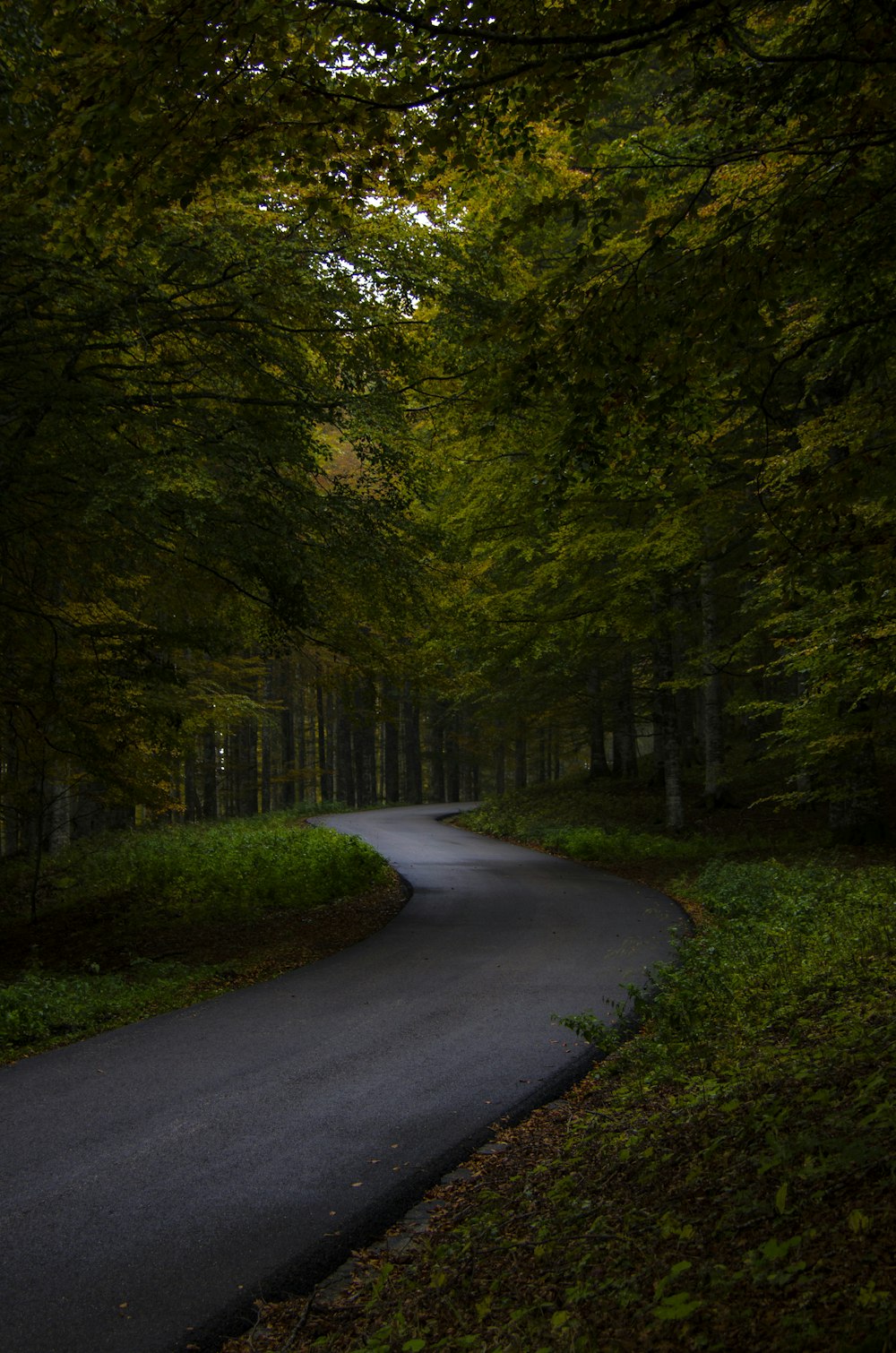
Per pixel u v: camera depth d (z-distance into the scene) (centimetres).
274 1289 418
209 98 441
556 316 552
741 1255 348
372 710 1477
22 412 1048
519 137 504
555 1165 516
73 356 1070
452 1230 462
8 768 1656
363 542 1210
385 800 5066
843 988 751
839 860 1655
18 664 1322
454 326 1098
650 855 2162
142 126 446
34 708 1337
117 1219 485
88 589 1278
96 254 899
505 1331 341
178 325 1110
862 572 768
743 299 494
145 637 1252
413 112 496
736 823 2350
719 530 1498
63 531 1145
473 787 6519
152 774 1589
